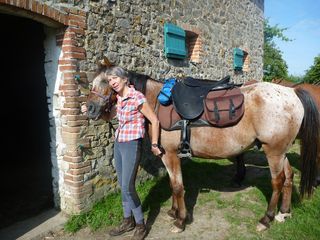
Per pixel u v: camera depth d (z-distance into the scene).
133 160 3.08
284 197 3.58
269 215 3.45
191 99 3.24
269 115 3.10
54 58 3.72
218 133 3.21
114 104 3.25
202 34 6.73
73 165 3.70
